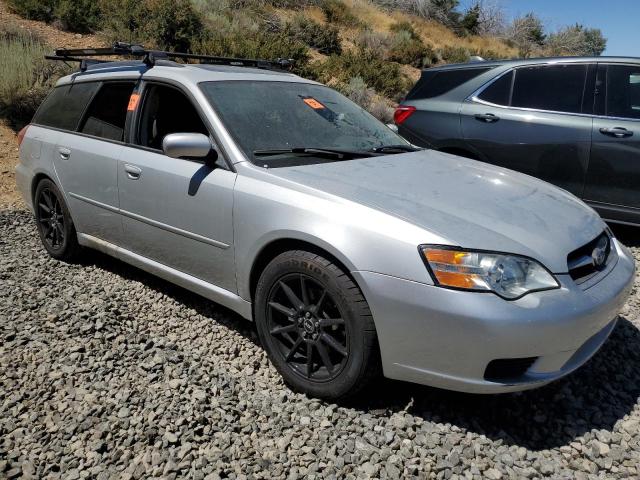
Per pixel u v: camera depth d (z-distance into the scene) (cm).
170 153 335
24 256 507
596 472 265
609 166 552
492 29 3203
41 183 495
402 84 1508
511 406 308
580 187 570
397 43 1989
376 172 344
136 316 400
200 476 250
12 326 370
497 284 266
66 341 355
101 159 423
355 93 1280
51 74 948
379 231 281
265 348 330
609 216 566
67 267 486
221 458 261
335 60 1518
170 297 431
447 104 641
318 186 313
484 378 270
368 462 262
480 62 636
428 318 268
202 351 359
